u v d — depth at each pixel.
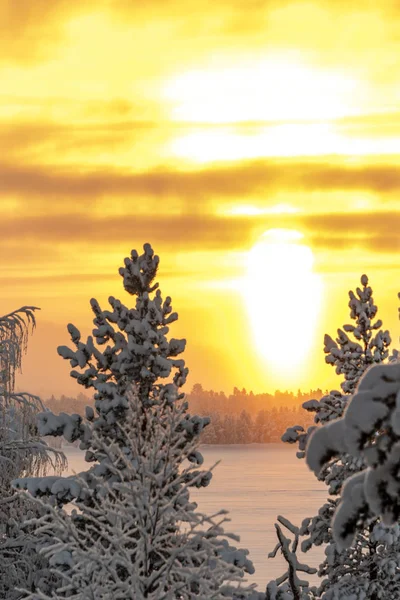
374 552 33.16
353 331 34.88
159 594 18.03
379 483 10.07
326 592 32.56
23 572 26.84
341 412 33.69
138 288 28.81
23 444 28.44
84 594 17.89
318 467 10.36
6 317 28.59
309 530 33.31
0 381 28.34
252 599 26.14
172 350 27.42
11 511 27.48
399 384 9.95
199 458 24.52
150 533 18.62
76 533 18.34
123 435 26.61
